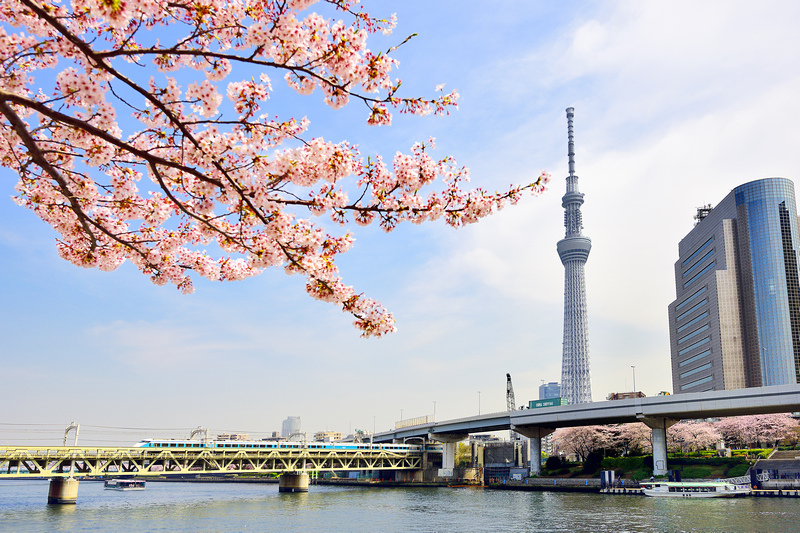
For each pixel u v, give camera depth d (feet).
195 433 429.79
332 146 38.37
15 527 210.38
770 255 651.66
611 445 475.31
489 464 610.65
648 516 242.17
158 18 32.86
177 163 34.55
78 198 41.29
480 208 41.47
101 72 32.78
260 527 220.64
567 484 444.14
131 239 44.62
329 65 35.91
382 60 36.68
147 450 351.46
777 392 324.80
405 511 280.72
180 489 565.12
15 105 36.91
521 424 480.64
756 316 651.66
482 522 233.55
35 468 305.12
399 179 40.40
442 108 38.65
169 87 35.55
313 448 482.28
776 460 375.04
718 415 383.24
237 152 37.35
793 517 229.04
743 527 203.51
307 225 40.63
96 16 27.40
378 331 43.68
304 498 381.81
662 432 389.19
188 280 47.70
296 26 34.60
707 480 374.02
